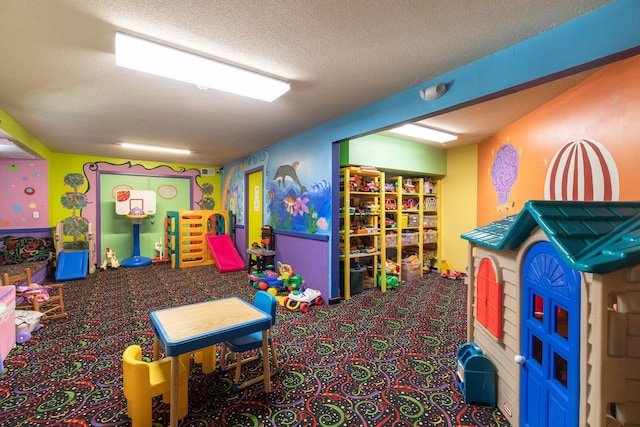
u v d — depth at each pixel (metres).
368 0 1.52
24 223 5.07
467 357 1.96
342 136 3.44
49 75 2.36
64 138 4.45
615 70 2.05
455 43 1.93
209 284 4.63
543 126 2.98
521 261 1.56
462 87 2.26
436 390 1.98
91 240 5.41
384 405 1.83
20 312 2.84
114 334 2.80
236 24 1.72
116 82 2.50
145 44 1.85
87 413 1.75
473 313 2.10
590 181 2.31
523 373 1.55
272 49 2.00
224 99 2.89
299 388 2.00
